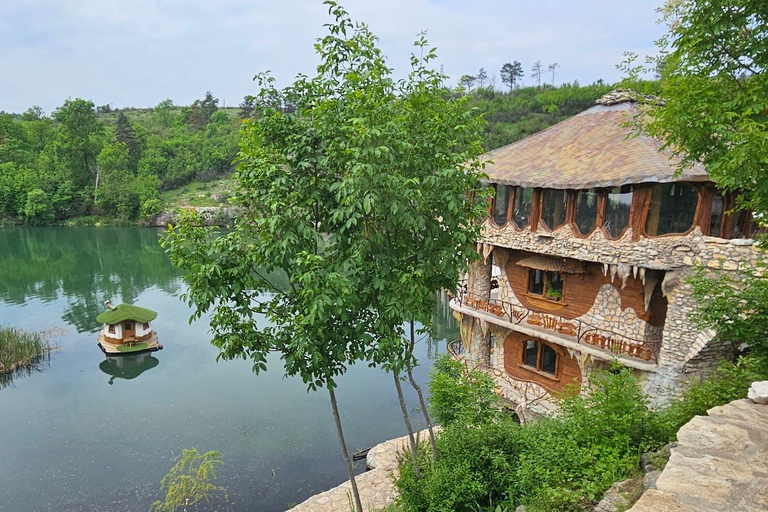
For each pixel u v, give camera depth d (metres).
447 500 9.14
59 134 91.19
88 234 74.62
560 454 8.30
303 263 7.85
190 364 28.36
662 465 6.79
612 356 14.20
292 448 19.39
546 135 18.75
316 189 8.80
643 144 14.50
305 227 8.35
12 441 20.02
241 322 9.02
